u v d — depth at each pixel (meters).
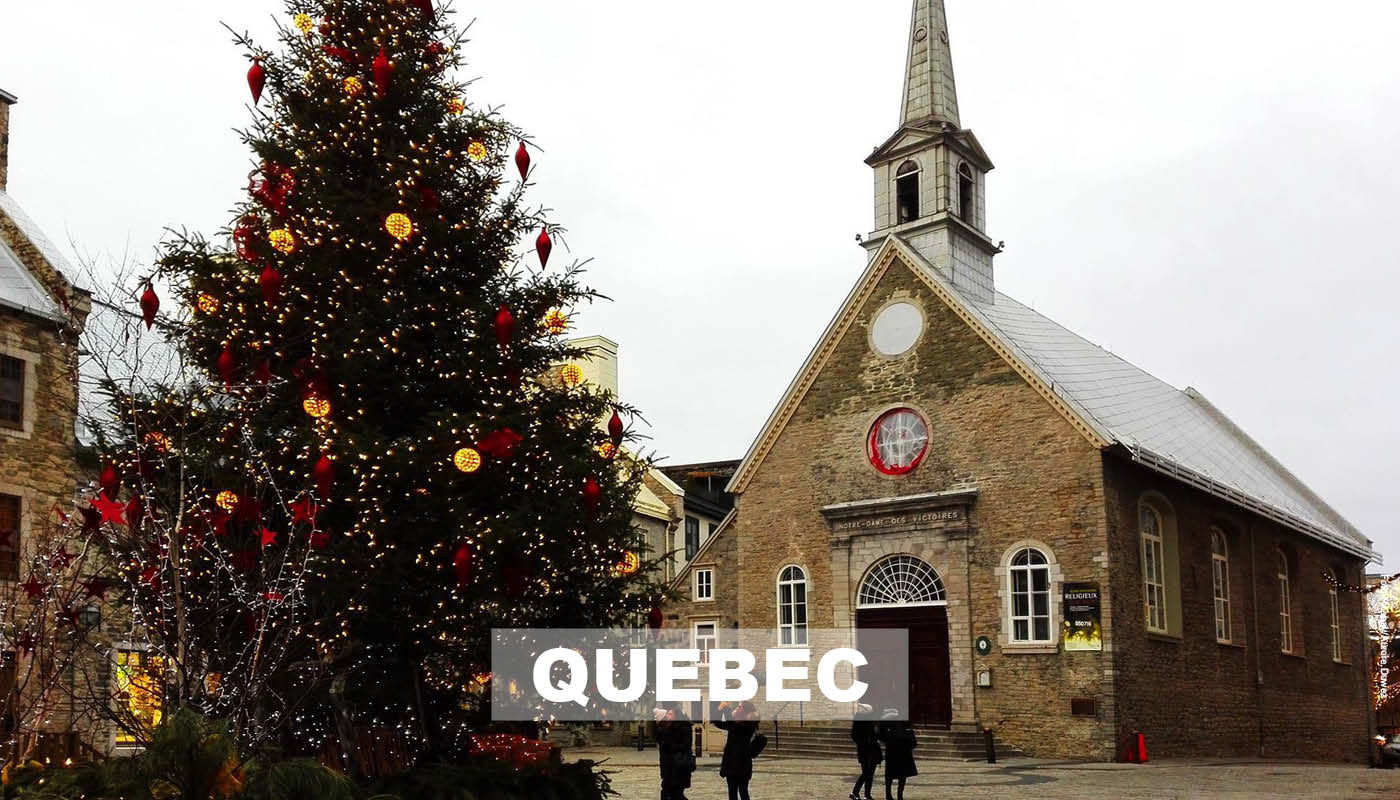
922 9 36.72
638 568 15.38
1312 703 38.31
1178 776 23.20
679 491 45.19
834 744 29.83
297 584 11.86
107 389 13.34
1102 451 28.69
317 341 13.84
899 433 32.12
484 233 15.54
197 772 8.57
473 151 13.96
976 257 35.34
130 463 12.27
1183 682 30.56
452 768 12.83
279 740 12.97
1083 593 28.27
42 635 10.90
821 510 32.88
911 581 31.31
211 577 12.75
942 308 31.88
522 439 13.81
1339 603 42.59
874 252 35.50
